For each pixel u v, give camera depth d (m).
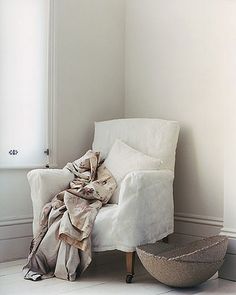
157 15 3.52
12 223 3.08
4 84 3.07
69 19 3.41
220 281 2.62
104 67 3.65
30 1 3.19
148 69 3.58
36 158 3.23
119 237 2.51
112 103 3.72
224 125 2.99
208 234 3.11
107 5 3.67
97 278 2.62
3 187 3.06
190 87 3.26
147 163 2.87
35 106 3.23
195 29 3.24
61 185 2.81
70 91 3.42
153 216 2.64
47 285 2.44
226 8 3.01
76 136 3.46
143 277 2.66
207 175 3.13
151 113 3.56
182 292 2.37
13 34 3.11
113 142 3.26
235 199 2.71
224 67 3.05
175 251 2.64
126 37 3.76
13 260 3.05
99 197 2.76
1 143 3.05
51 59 3.30
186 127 3.28
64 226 2.53
